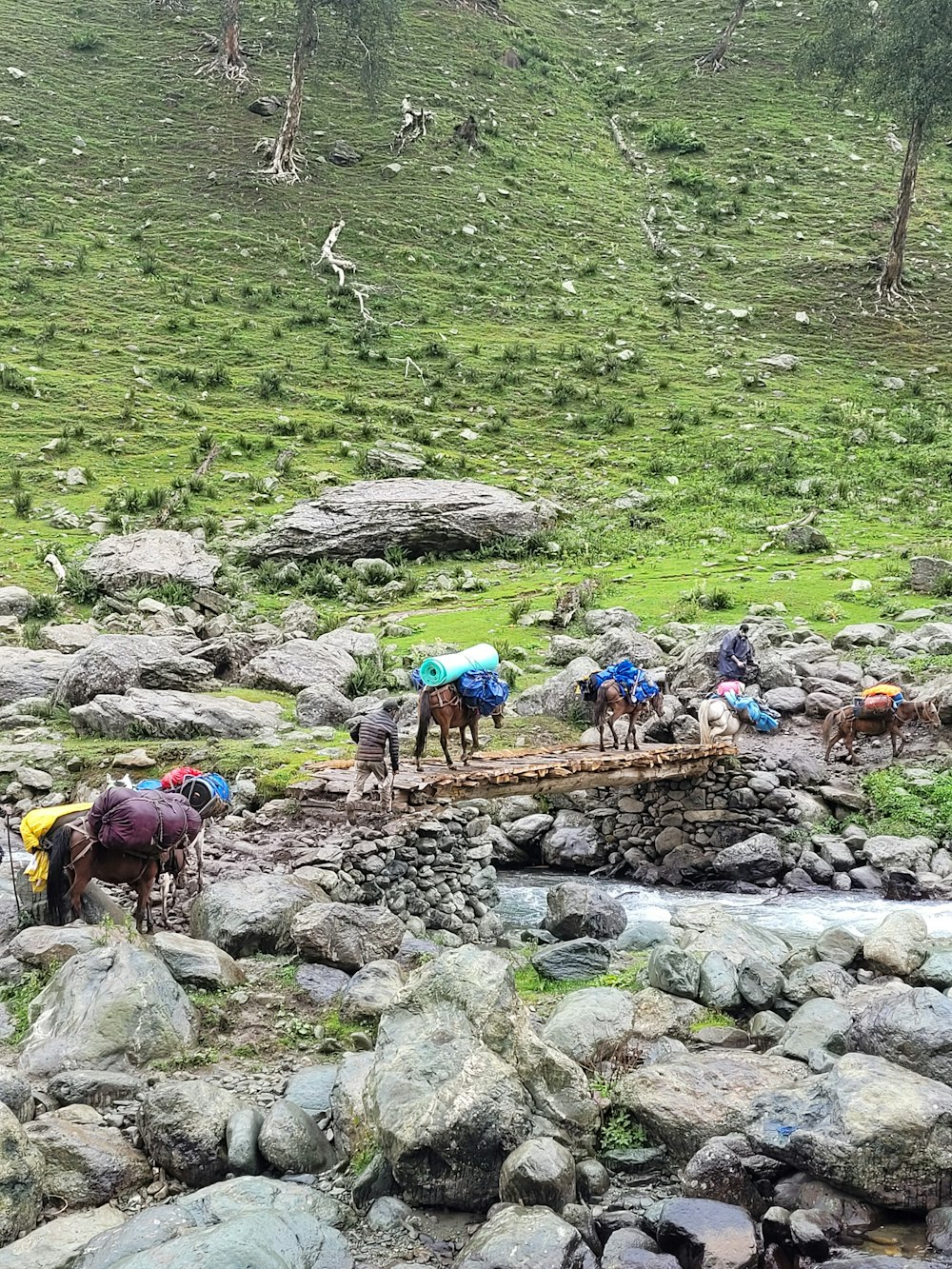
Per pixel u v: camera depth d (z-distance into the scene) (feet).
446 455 142.10
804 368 171.63
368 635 85.56
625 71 273.95
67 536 115.03
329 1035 33.65
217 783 43.45
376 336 171.63
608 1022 31.86
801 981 35.47
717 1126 26.50
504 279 191.72
